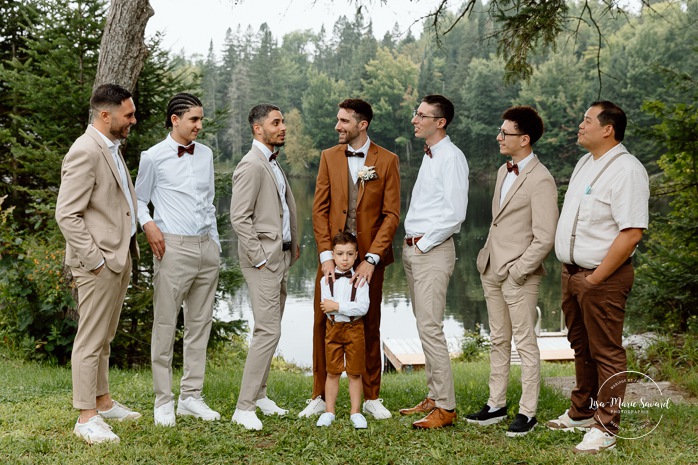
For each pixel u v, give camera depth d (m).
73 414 4.53
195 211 4.46
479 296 23.09
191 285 4.56
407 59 74.62
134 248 4.37
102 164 3.99
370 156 4.77
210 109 76.81
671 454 3.86
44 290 7.43
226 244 28.61
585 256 4.04
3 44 11.49
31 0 11.08
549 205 4.32
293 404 5.20
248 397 4.50
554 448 4.05
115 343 8.27
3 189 11.09
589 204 4.04
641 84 41.47
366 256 4.64
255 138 4.67
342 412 4.82
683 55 38.28
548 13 6.54
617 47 44.19
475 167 60.47
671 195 8.39
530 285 4.41
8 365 6.77
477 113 58.47
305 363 14.78
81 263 3.93
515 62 6.78
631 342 7.04
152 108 8.76
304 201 51.47
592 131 4.08
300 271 28.47
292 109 83.06
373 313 4.80
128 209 4.16
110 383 5.80
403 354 13.34
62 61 8.45
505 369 4.63
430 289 4.53
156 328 4.41
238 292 23.16
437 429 4.41
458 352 13.55
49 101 8.19
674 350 6.38
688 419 4.47
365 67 75.12
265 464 3.76
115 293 4.08
